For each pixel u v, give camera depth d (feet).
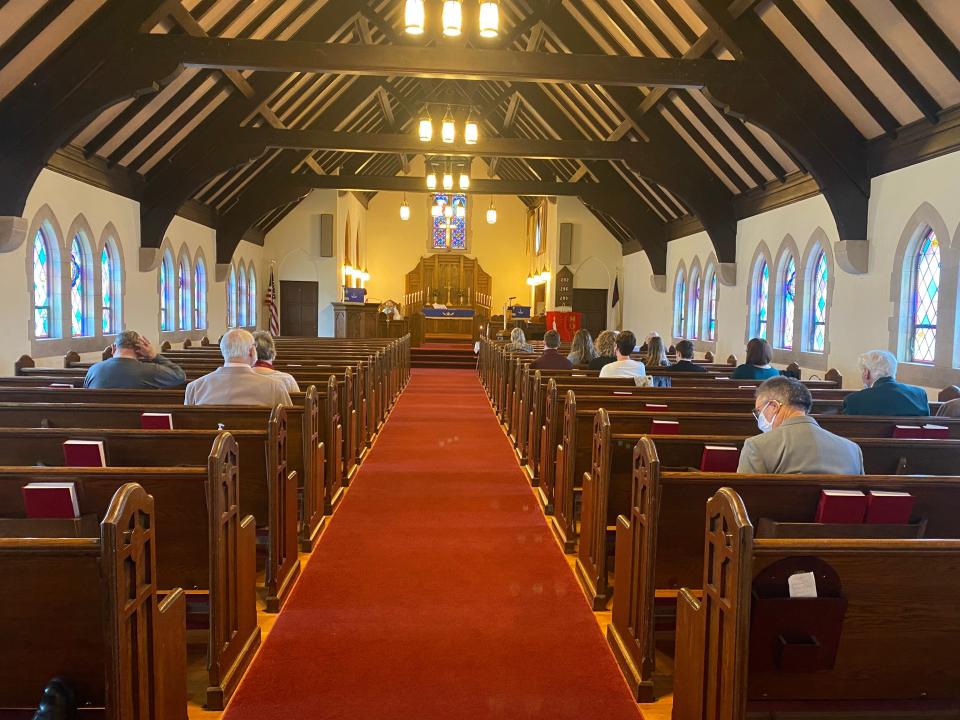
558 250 68.23
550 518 17.52
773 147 34.01
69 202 31.01
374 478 21.27
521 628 11.68
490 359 39.42
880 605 7.21
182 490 9.90
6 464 11.64
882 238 27.35
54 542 6.33
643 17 30.22
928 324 25.35
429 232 81.97
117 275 35.91
